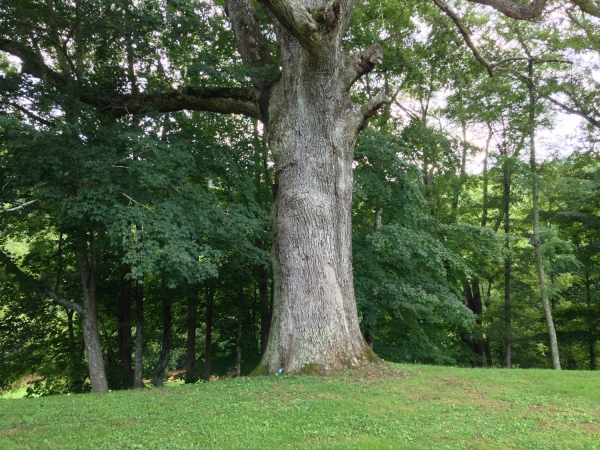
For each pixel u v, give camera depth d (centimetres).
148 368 1769
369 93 1628
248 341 1692
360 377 739
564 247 1616
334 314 811
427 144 1471
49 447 443
